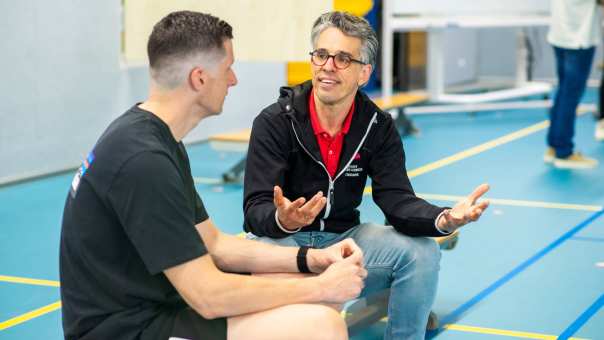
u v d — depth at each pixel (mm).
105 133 2152
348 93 2768
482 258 4324
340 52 2715
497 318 3459
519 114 9977
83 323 2146
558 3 6516
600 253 4398
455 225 2631
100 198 2086
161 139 2152
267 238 2754
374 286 2852
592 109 10000
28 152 6434
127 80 7258
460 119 9625
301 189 2902
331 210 2906
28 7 6309
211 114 2252
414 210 2754
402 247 2756
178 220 2061
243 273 2529
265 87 8922
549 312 3529
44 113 6531
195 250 2068
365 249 2814
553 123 6789
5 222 5199
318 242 2920
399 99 8453
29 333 3359
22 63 6301
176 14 2197
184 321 2137
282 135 2840
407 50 11688
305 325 2090
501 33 13148
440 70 8914
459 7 8719
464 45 12906
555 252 4426
